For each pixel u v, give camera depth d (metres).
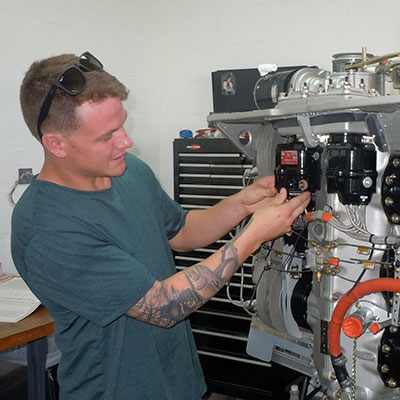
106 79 0.96
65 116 0.93
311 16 2.37
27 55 2.12
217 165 2.17
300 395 1.67
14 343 1.38
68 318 1.06
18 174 2.12
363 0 2.24
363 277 1.06
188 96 2.77
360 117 0.99
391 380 1.06
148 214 1.18
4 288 1.72
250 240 1.06
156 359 1.12
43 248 0.97
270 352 1.33
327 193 1.08
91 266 0.99
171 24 2.75
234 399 2.27
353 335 1.01
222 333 2.19
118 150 1.01
